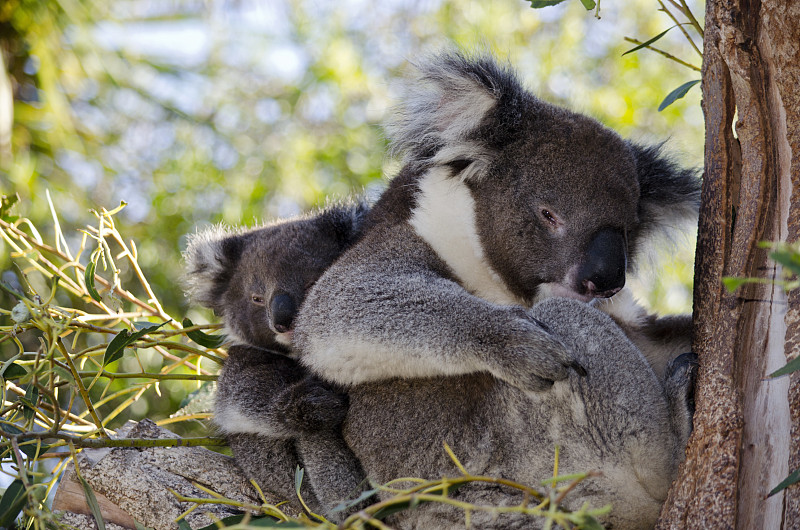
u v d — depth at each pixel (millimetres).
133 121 11266
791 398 3439
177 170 10648
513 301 5418
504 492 4355
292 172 10898
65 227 9805
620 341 4301
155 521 4637
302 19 11703
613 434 4152
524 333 4234
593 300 5211
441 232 5289
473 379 4535
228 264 6957
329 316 4844
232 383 5414
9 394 5930
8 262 8500
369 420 4773
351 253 5320
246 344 6258
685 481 3617
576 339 4324
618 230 5145
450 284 4766
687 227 5730
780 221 3672
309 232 6773
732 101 3943
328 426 4871
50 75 10281
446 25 11492
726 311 3709
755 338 3631
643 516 4211
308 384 5012
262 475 4957
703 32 4484
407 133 5492
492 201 5273
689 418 4125
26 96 10609
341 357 4676
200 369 6457
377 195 6766
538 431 4309
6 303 8523
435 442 4555
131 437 4941
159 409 8539
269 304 6250
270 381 5316
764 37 3740
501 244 5262
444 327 4438
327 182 11008
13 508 4387
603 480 4180
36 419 5316
